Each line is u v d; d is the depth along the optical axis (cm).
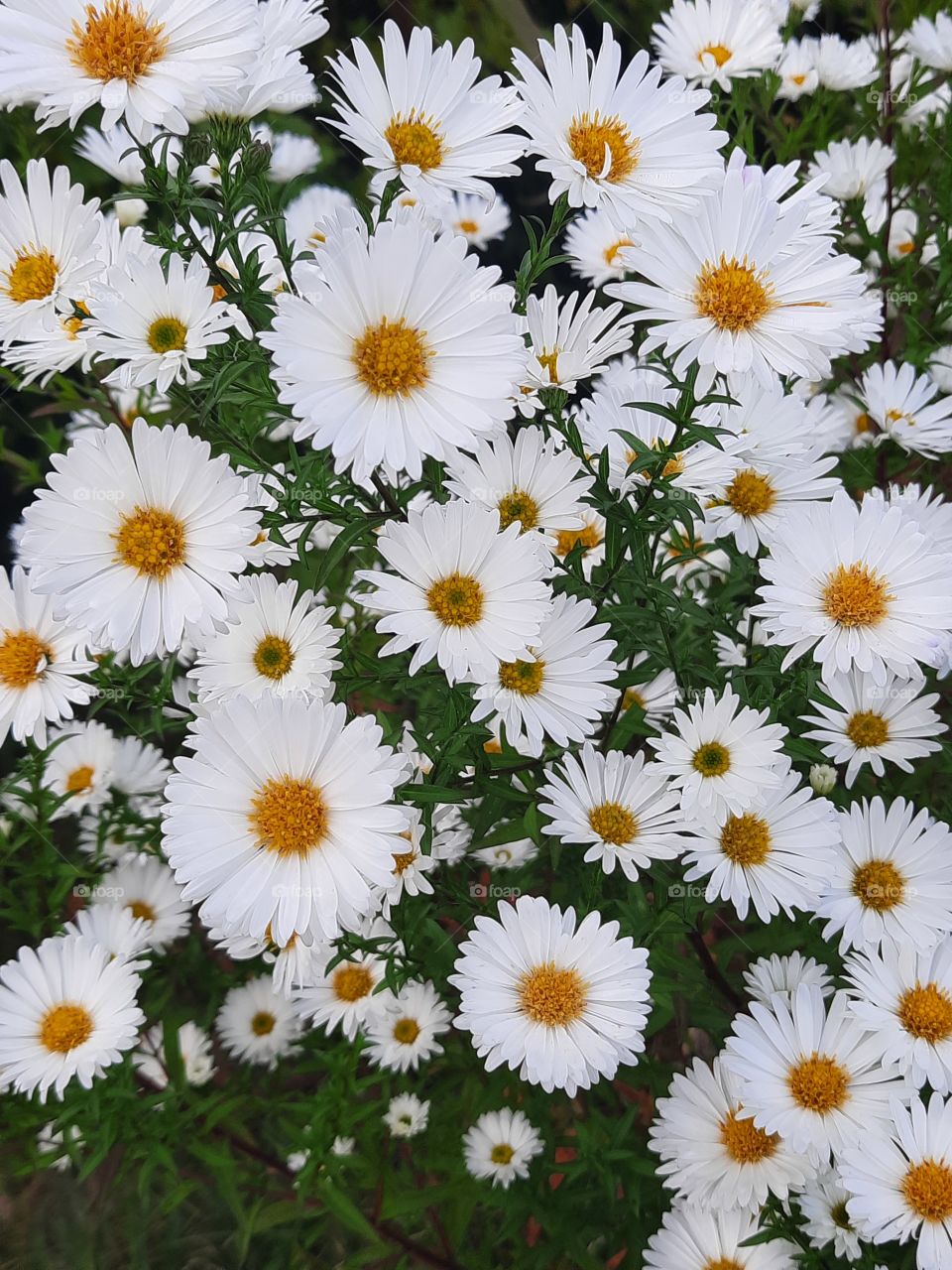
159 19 20
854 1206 22
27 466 38
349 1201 31
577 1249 31
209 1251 38
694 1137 26
